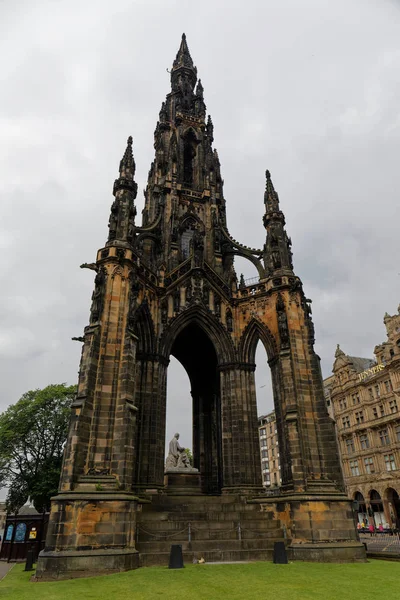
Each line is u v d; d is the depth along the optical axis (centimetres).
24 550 3450
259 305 3941
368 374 8944
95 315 2881
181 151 5428
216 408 4612
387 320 8456
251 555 2409
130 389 2748
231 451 3528
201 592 1466
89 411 2595
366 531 7006
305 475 2869
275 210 4084
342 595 1400
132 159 3700
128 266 3156
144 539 2477
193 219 4844
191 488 3616
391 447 7944
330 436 3055
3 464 6156
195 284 3959
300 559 2516
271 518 2870
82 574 2031
